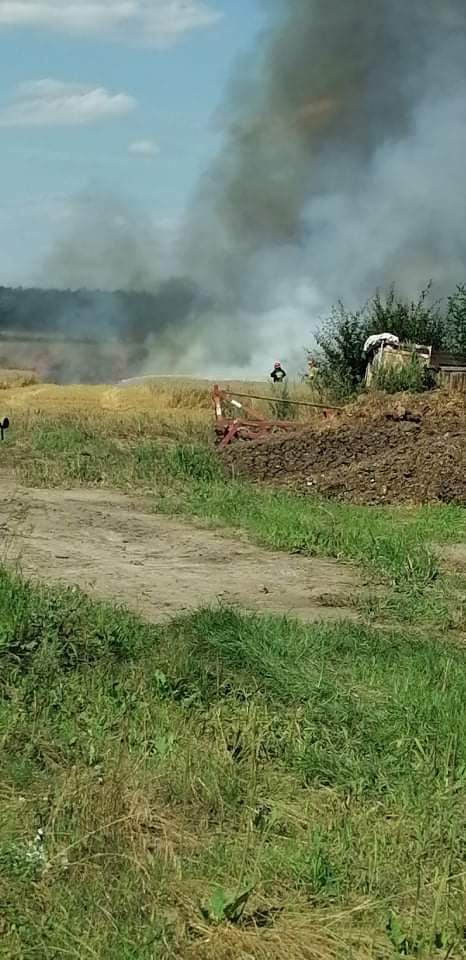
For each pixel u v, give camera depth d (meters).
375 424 19.66
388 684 8.70
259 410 25.62
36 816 6.44
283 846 6.36
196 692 8.28
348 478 17.78
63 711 7.93
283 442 19.36
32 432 21.78
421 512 16.23
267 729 7.71
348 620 10.68
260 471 18.67
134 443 21.16
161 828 6.46
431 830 6.54
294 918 5.64
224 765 7.16
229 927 5.49
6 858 5.92
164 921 5.50
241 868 6.01
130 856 6.04
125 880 5.80
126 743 7.48
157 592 11.67
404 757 7.47
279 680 8.54
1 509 15.52
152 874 5.89
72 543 13.79
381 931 5.61
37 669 8.48
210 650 9.06
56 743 7.43
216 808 6.75
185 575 12.53
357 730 7.79
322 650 9.39
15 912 5.49
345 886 5.97
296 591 12.07
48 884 5.76
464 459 17.78
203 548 13.88
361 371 26.17
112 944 5.27
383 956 5.43
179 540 14.23
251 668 8.74
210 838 6.41
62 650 8.80
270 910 5.71
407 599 11.75
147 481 17.91
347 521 15.34
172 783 6.90
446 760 7.36
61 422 23.31
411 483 17.39
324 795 7.02
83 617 9.53
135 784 6.84
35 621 9.18
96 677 8.45
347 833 6.44
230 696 8.33
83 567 12.63
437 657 9.62
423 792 6.98
